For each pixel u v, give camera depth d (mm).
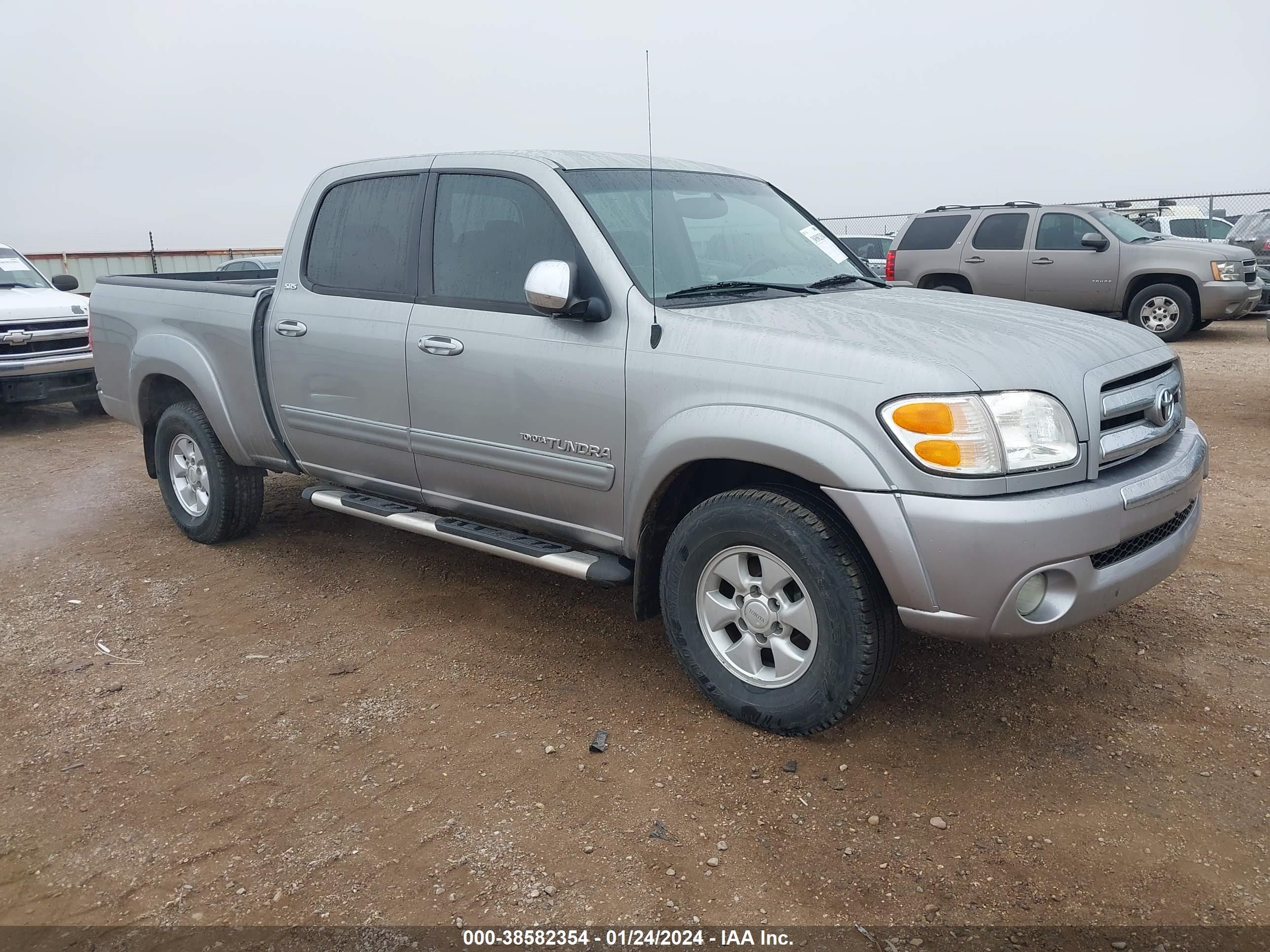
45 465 7867
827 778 3064
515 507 3961
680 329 3352
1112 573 2982
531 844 2779
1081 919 2438
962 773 3072
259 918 2516
